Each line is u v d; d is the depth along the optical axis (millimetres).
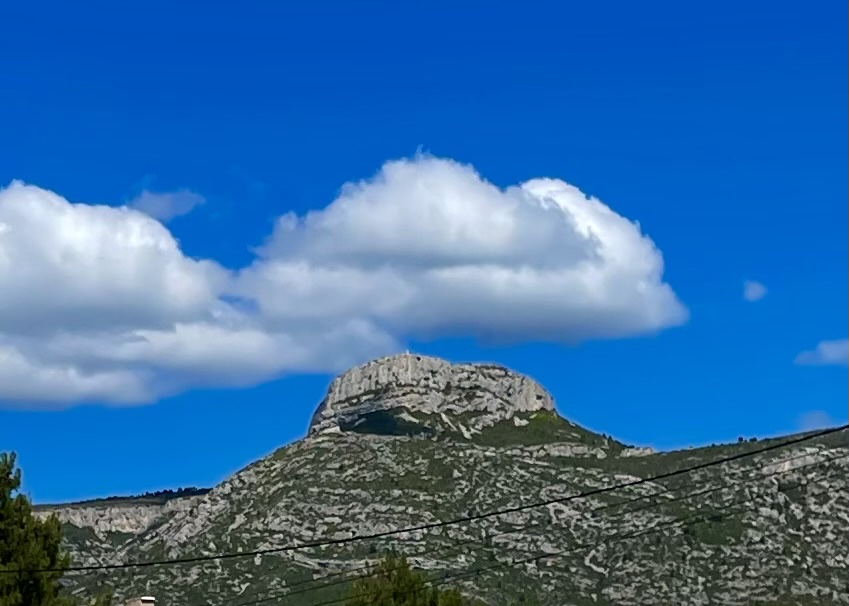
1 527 47094
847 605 132750
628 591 136625
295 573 137500
